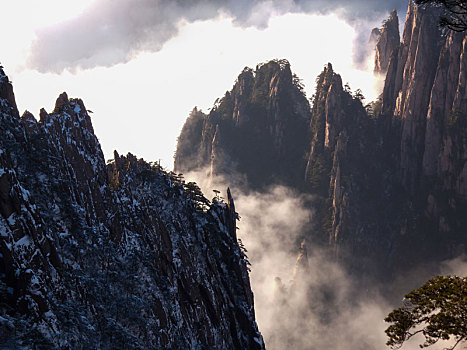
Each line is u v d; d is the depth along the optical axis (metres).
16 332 37.62
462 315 29.69
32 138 51.72
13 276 40.19
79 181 57.94
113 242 59.50
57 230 50.62
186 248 77.75
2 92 48.88
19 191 42.50
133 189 71.75
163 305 64.12
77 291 48.38
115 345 49.09
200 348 70.94
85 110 63.78
